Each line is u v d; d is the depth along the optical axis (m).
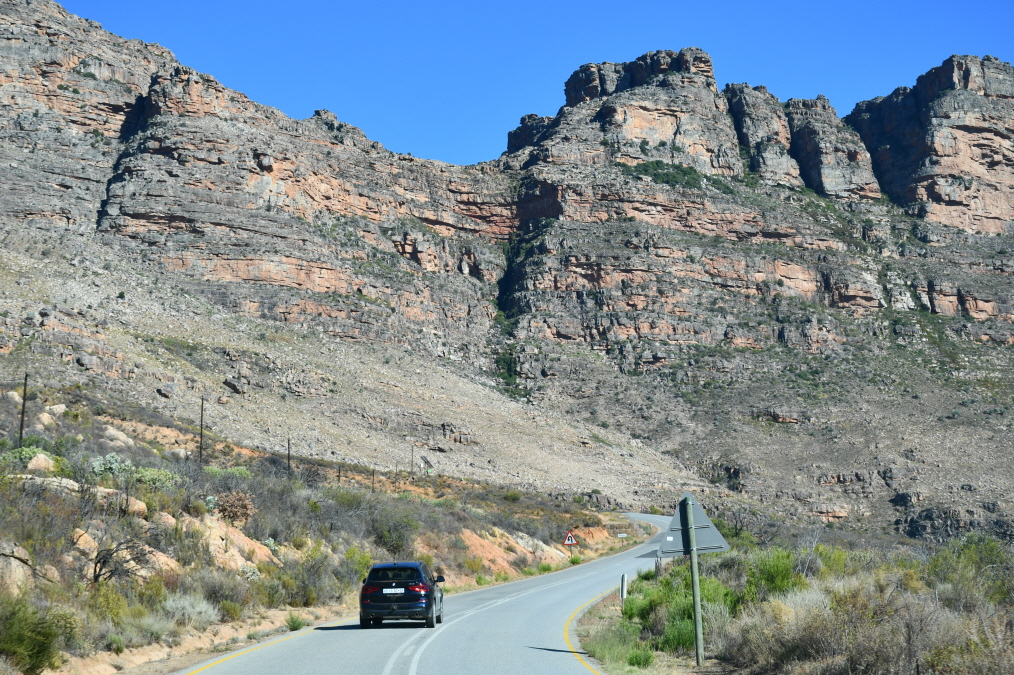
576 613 26.41
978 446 112.94
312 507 33.38
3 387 56.84
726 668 15.60
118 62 147.25
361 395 105.12
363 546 33.91
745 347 145.62
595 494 92.12
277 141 144.38
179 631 18.19
